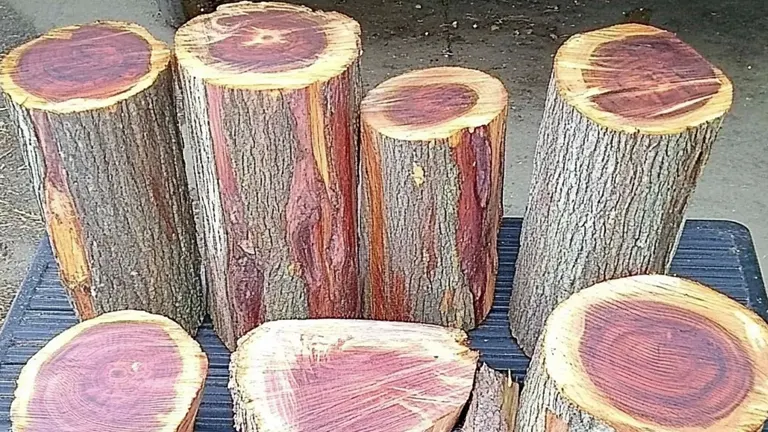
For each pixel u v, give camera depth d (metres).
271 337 1.56
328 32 1.81
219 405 1.90
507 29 3.93
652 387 1.27
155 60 1.82
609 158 1.61
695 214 2.96
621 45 1.81
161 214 1.91
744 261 2.24
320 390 1.46
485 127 1.76
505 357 2.03
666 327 1.36
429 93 1.88
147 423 1.41
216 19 1.86
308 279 1.92
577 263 1.80
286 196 1.77
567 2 4.09
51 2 4.21
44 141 1.69
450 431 1.51
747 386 1.27
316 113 1.67
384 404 1.45
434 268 1.94
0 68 1.78
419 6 4.09
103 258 1.87
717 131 1.64
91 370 1.50
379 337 1.57
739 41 3.78
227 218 1.82
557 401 1.28
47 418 1.42
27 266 2.85
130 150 1.75
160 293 2.00
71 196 1.76
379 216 1.91
